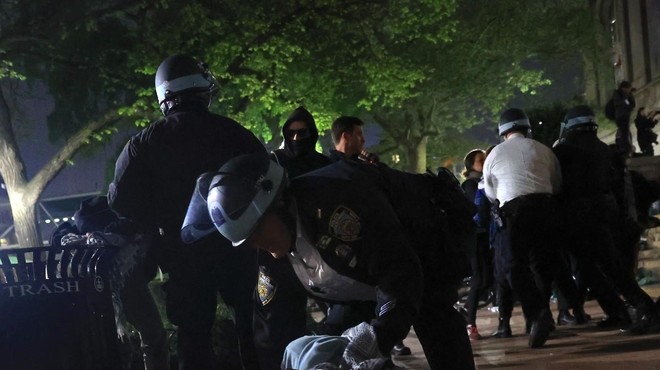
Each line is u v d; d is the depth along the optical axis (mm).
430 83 30719
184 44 17500
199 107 4754
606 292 7633
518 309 11195
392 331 2811
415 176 3588
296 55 19844
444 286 3584
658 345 6340
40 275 3459
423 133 35469
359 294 3201
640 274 13055
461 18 31453
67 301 3479
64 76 18688
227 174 2857
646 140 19438
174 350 6766
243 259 4641
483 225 8141
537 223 6875
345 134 6422
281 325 3773
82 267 3541
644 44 29547
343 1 18984
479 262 8391
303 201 2971
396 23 20594
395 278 2896
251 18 17703
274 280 3756
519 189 6891
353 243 2943
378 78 20719
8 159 18547
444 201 3576
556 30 32125
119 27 17578
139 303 4938
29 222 18719
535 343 6852
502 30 31578
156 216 4684
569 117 7277
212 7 17734
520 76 33156
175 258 4652
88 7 17062
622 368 5531
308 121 5715
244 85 19031
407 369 6395
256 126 20906
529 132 7320
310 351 2807
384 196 3125
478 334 8312
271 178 2867
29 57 18234
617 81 34688
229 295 4734
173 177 4613
